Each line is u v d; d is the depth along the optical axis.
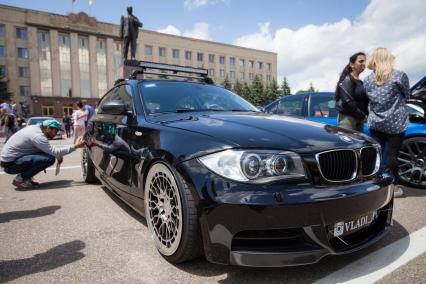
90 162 4.34
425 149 3.82
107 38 44.28
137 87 3.17
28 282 1.91
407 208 3.21
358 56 3.56
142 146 2.44
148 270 2.03
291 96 5.57
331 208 1.76
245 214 1.68
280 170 1.76
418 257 2.15
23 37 39.78
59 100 40.91
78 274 2.00
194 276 1.95
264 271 2.00
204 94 3.35
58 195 3.93
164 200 2.17
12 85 39.28
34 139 4.11
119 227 2.79
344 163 1.96
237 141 1.87
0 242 2.50
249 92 45.62
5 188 4.36
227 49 57.06
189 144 2.00
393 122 3.32
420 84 4.09
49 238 2.56
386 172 2.25
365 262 2.10
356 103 3.63
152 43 48.88
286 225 1.68
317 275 1.95
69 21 41.53
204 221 1.81
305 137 2.01
